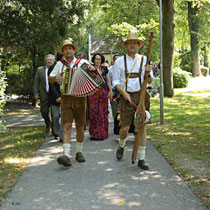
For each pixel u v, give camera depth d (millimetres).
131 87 4781
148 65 4605
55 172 4617
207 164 4801
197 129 7469
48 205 3492
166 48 14570
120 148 5164
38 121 9914
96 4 26656
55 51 14000
